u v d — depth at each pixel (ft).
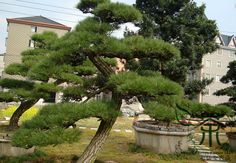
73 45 23.73
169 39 51.75
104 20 25.36
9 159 32.60
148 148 41.91
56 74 36.96
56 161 33.17
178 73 47.29
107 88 27.14
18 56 128.77
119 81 23.61
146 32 48.44
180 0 51.78
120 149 43.04
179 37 51.39
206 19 53.31
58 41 26.14
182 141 41.75
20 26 129.49
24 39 129.29
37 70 33.86
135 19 24.95
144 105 28.12
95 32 24.47
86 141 47.01
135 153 40.86
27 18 133.28
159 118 27.73
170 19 51.01
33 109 68.90
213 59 159.94
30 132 21.81
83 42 23.63
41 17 137.59
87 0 26.40
